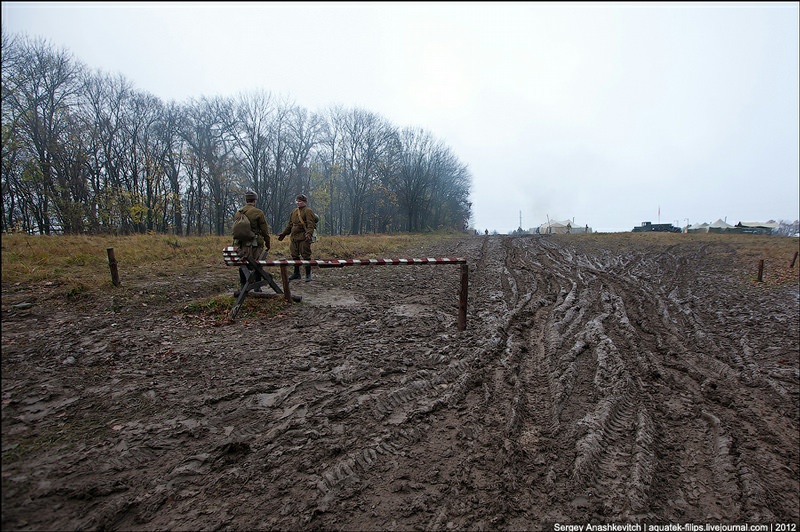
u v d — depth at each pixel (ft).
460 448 10.43
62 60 91.25
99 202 91.91
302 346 16.87
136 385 12.57
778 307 30.04
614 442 11.21
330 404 12.21
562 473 9.65
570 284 35.24
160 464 9.11
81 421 10.41
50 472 8.39
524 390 13.99
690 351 19.67
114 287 23.02
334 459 9.68
